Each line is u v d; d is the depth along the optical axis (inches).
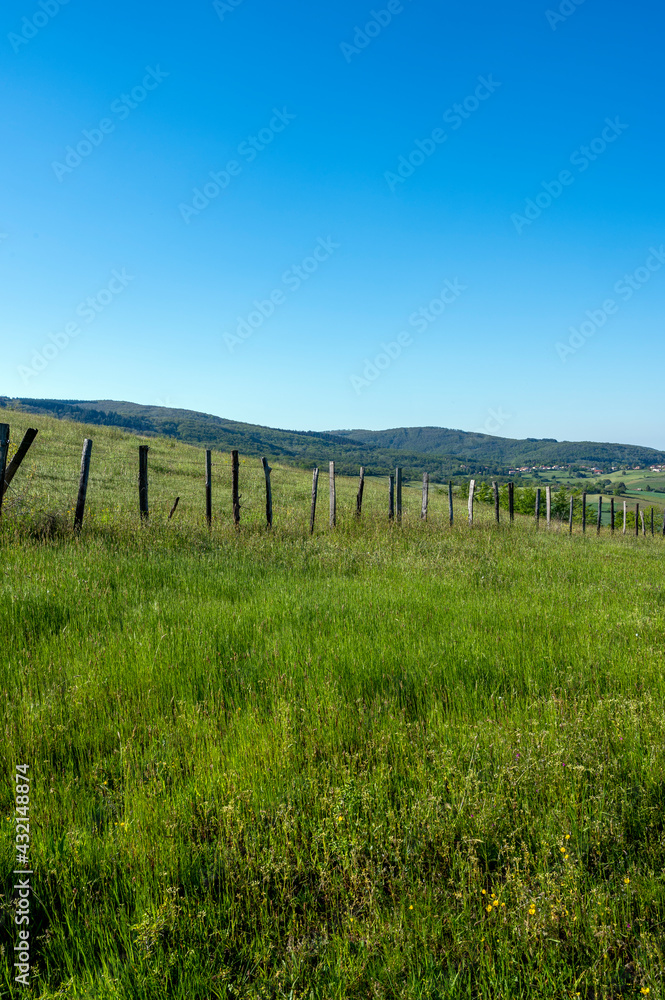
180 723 165.9
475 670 212.1
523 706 187.6
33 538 390.0
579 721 170.9
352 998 91.3
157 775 142.3
